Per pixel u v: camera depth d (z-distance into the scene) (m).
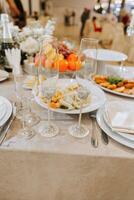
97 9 4.39
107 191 0.65
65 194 0.67
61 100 0.75
